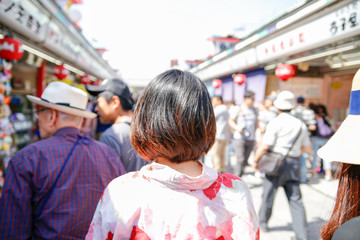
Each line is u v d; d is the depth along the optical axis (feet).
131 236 2.05
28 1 8.53
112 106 5.94
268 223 9.95
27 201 3.53
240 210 2.22
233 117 14.64
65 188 3.72
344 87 21.74
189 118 2.11
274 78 22.66
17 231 3.45
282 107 8.38
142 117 2.23
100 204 2.28
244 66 19.63
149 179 2.18
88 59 20.31
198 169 2.35
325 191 13.34
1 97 8.69
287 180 8.38
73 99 4.50
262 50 15.89
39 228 3.61
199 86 2.30
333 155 2.22
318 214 10.48
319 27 10.43
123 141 5.41
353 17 8.57
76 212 3.73
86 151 4.16
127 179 2.33
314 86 23.02
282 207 11.53
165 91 2.18
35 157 3.69
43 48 12.51
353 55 13.92
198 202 2.10
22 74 16.40
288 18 11.84
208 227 2.06
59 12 11.44
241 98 23.31
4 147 8.94
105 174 4.25
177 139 2.11
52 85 4.56
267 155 8.28
